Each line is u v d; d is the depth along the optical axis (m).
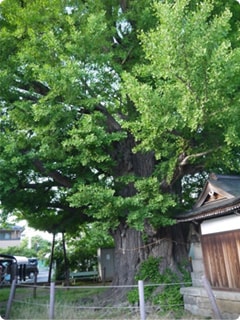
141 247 12.94
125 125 9.52
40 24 11.82
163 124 8.23
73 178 13.26
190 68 7.35
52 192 15.49
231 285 9.45
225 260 9.79
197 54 7.08
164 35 7.34
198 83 7.46
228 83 7.72
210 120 8.38
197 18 7.59
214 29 7.46
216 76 7.17
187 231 13.41
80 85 10.41
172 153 10.95
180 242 13.24
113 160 12.52
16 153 10.97
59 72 9.90
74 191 12.06
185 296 11.20
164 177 11.67
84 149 10.70
